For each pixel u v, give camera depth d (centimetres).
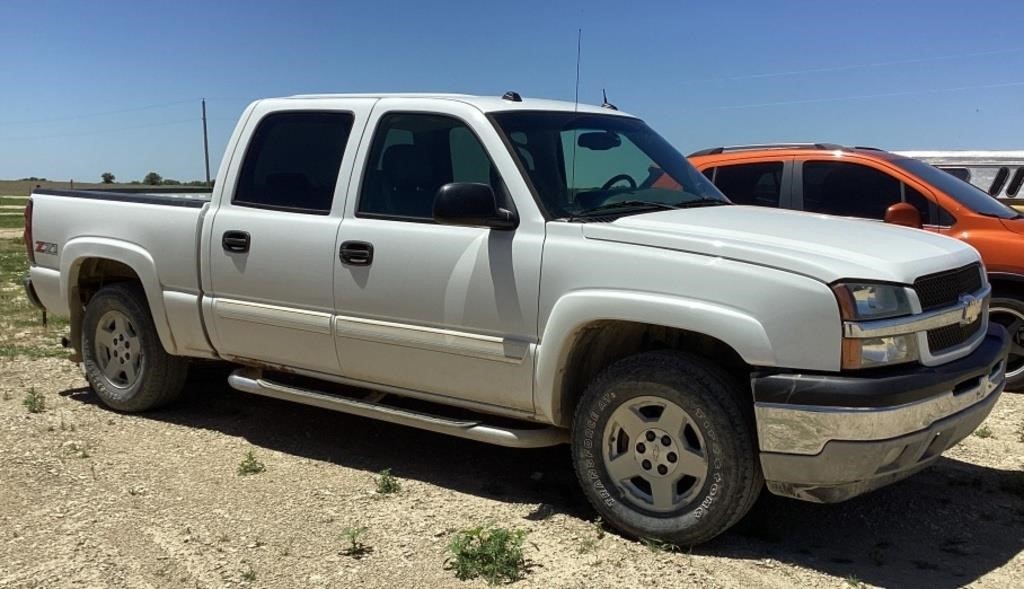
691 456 401
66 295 634
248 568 393
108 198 613
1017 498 480
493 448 561
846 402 362
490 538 400
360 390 552
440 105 484
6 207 5772
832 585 380
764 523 445
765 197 766
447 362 464
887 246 408
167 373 607
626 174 498
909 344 381
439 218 430
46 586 375
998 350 436
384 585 379
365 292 482
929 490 491
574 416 435
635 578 383
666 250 402
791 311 372
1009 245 662
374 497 476
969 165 990
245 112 561
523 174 448
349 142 508
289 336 521
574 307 416
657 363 404
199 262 554
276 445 563
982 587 381
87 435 575
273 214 525
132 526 436
